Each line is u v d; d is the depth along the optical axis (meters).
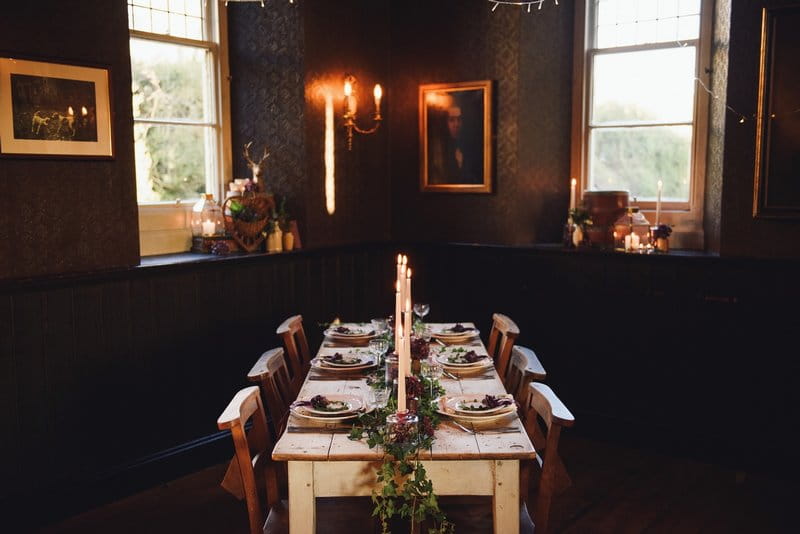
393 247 5.74
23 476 3.71
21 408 3.67
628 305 4.83
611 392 4.95
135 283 4.12
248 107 5.15
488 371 3.49
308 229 5.13
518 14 5.08
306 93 4.98
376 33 5.55
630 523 3.79
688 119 5.00
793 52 4.22
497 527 2.57
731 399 4.52
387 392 2.86
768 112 4.30
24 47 3.66
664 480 4.32
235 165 5.25
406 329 2.83
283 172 5.12
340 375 3.47
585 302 4.99
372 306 5.66
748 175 4.41
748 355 4.44
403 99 5.65
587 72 5.36
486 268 5.36
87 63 3.90
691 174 5.01
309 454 2.50
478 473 2.57
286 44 4.97
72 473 3.89
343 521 3.06
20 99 3.65
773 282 4.31
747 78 4.38
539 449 3.36
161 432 4.32
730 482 4.30
